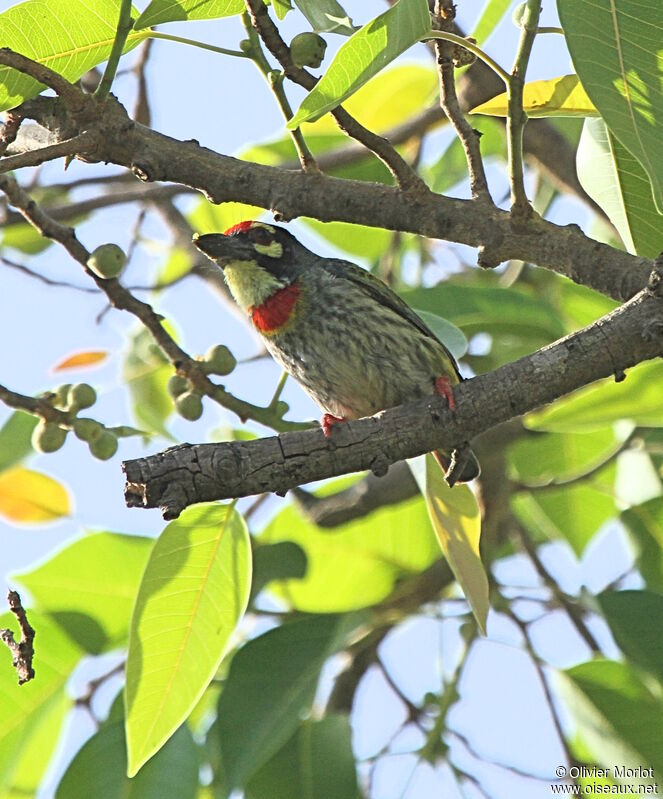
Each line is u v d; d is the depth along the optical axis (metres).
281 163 13.53
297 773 9.74
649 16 5.82
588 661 10.26
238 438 12.20
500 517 11.87
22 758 10.62
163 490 6.63
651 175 5.60
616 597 10.06
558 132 12.73
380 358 10.03
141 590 9.06
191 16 7.27
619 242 12.62
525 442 13.09
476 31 10.73
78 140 7.33
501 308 11.52
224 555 9.14
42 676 10.53
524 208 7.44
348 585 12.33
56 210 12.99
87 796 9.55
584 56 5.78
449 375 10.28
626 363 7.20
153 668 8.98
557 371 7.21
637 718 10.02
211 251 10.40
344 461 7.09
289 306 10.17
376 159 13.19
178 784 9.55
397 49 6.13
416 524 12.45
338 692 11.58
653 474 11.97
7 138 7.77
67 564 11.05
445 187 13.43
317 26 6.93
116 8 7.37
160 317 9.52
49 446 9.11
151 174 7.64
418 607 11.60
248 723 9.40
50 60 7.48
